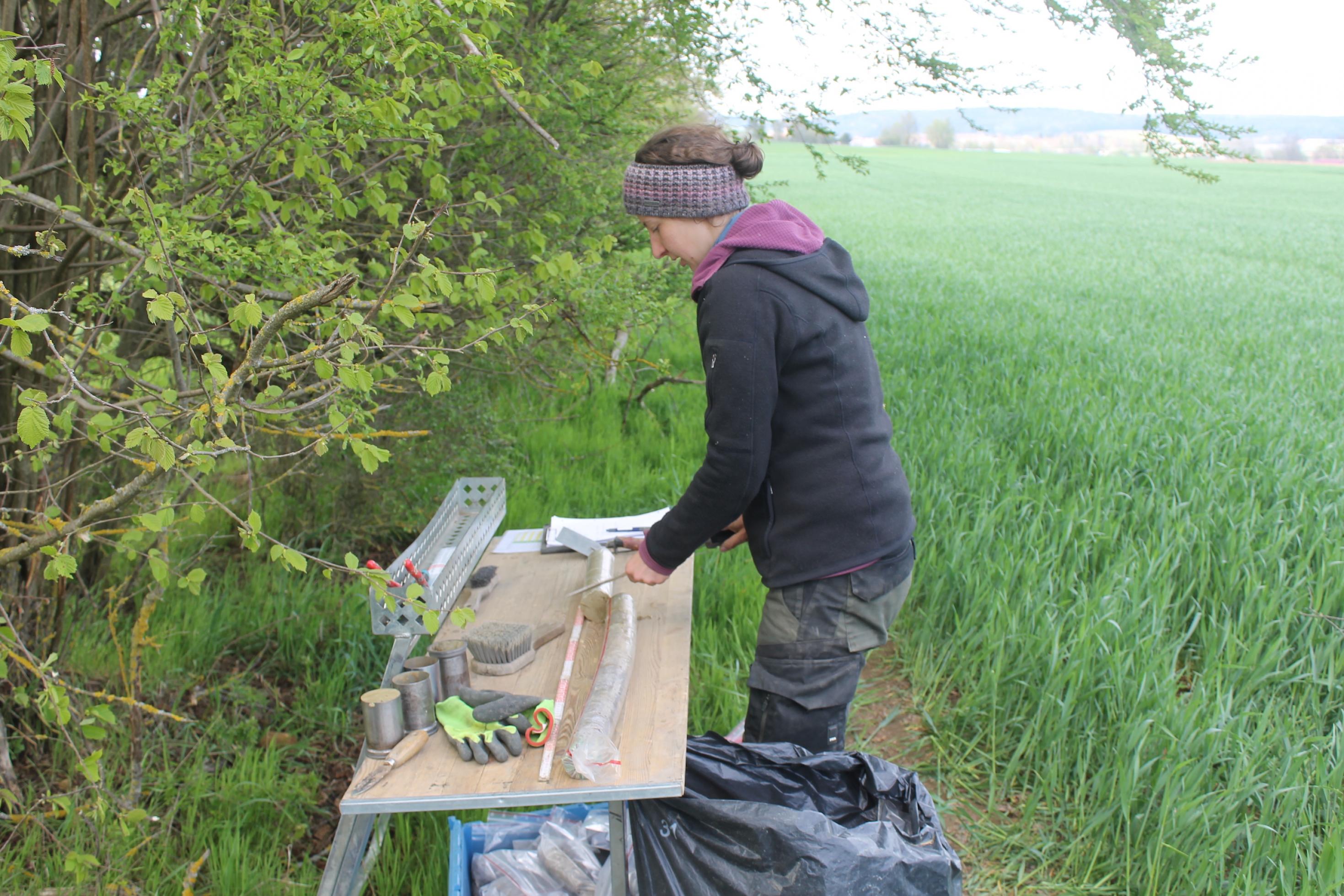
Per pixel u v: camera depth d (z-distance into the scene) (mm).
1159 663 3086
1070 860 2568
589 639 2055
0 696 2703
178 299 1537
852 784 1947
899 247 23500
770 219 1873
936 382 7484
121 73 3051
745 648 3635
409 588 1693
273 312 2303
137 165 2393
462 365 3918
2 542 2738
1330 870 2207
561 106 3436
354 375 1492
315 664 3551
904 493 2000
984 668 3305
